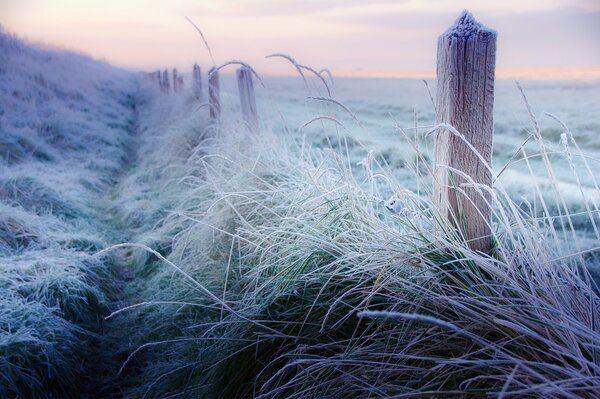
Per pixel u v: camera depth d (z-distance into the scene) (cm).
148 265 448
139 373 301
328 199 268
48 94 1375
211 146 512
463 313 180
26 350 276
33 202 541
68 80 1797
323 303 223
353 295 222
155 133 1058
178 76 1407
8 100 1046
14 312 307
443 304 185
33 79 1488
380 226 234
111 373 303
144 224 553
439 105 209
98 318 358
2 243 417
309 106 349
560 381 126
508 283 187
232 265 310
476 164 203
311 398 191
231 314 253
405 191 227
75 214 561
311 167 336
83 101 1546
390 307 204
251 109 492
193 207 462
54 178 647
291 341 229
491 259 189
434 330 183
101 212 636
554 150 198
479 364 156
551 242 240
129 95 2455
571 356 139
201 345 269
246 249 312
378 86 6775
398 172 499
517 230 219
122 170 918
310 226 256
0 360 263
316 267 241
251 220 331
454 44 195
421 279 200
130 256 495
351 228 251
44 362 276
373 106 2366
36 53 2181
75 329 321
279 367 225
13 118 916
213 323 250
